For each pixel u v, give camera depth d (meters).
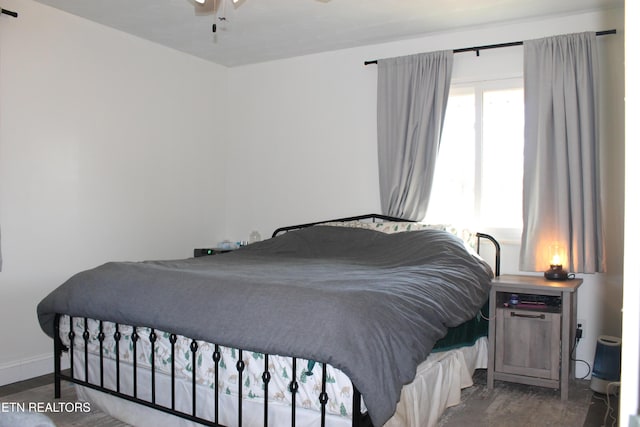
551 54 3.28
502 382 3.14
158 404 2.26
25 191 3.13
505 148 3.62
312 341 1.73
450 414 2.62
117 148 3.70
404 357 1.81
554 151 3.27
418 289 2.28
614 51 3.20
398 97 3.81
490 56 3.60
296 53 4.28
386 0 3.14
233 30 3.70
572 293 2.96
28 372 3.15
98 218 3.58
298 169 4.40
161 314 2.07
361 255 3.39
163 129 4.07
